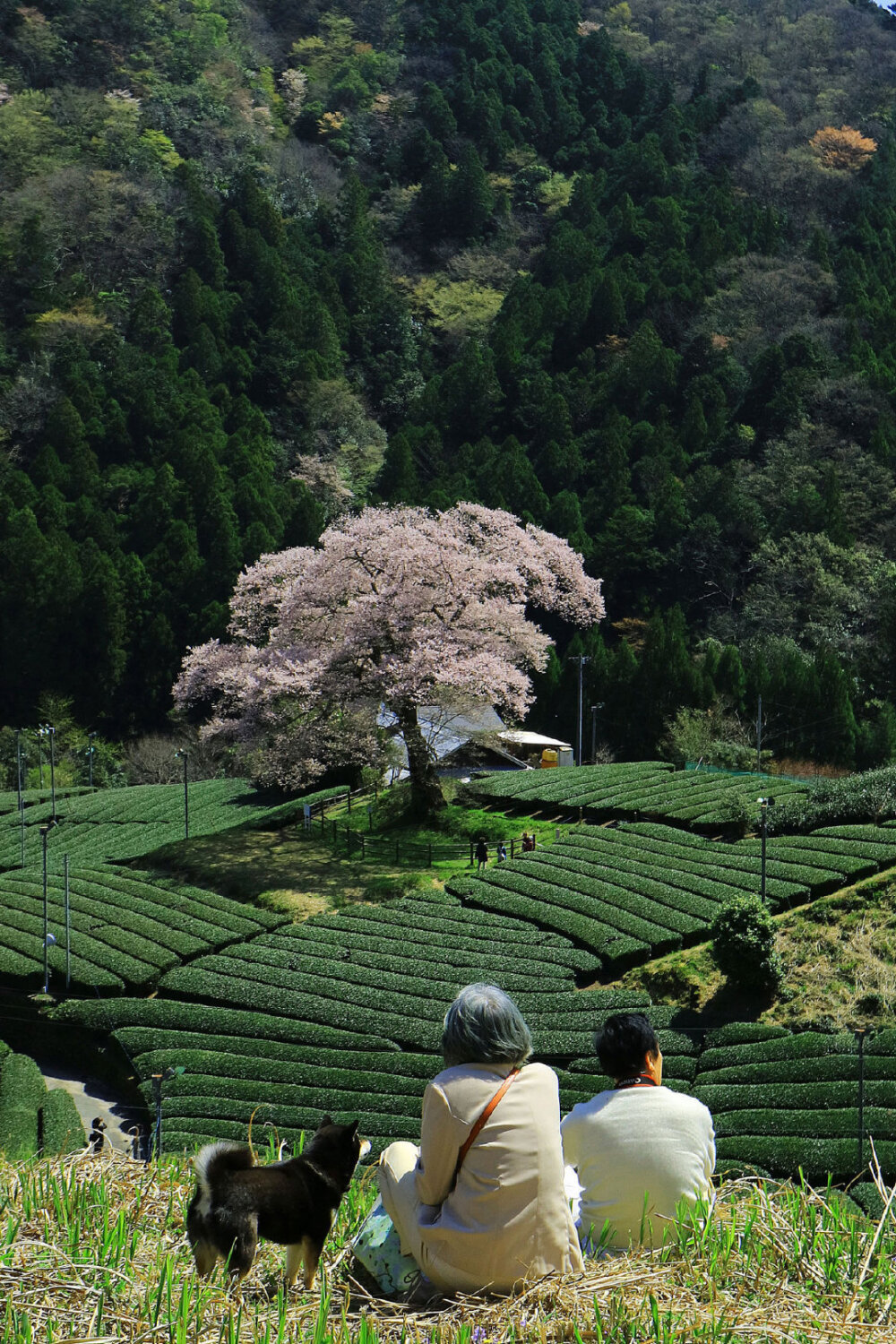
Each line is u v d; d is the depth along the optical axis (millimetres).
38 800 71875
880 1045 27828
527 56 168375
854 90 157125
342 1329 5328
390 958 37250
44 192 130750
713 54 174500
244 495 99062
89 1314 5449
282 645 51031
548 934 37875
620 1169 6805
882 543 89688
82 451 104125
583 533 93000
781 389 102062
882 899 35125
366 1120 27781
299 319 125500
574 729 78688
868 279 116000
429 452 109562
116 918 44219
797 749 72000
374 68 169375
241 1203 5797
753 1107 26531
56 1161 8250
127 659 91688
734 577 89875
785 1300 5828
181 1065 32344
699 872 40156
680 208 130500
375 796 56406
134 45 158750
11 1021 39281
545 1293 5734
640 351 108750
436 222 147875
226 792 66562
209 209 133125
